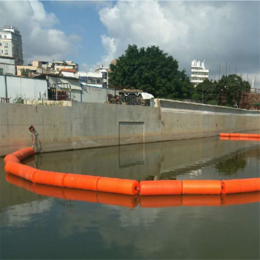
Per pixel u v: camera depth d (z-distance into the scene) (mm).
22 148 14523
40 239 5477
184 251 5055
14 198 7879
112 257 4832
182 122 27062
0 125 13562
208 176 11133
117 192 8242
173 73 40875
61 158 14328
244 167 13125
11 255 4902
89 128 17984
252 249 5152
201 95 43781
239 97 45688
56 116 15969
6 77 18375
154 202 7605
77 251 5035
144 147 20203
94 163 13406
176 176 11117
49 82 21438
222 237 5605
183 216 6664
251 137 30172
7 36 94688
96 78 51156
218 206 7332
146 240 5453
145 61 38500
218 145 22766
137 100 24734
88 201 7664
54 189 8727
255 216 6676
